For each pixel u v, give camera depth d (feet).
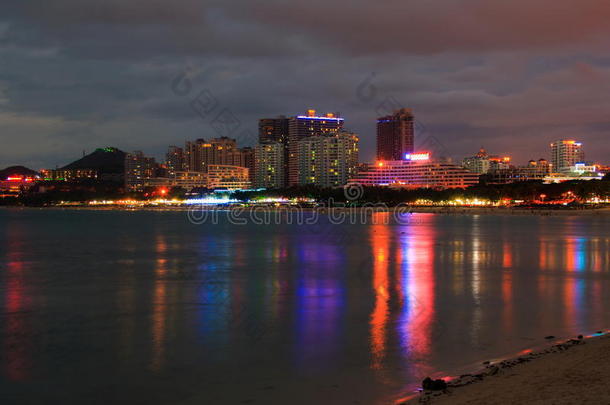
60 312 137.59
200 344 106.01
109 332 116.26
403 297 152.66
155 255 283.38
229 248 322.34
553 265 223.10
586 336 104.68
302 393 79.00
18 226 602.03
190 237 422.00
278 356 97.14
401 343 103.50
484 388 72.08
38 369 91.86
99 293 165.58
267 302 148.36
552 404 61.87
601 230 459.32
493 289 164.25
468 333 109.81
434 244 337.72
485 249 299.38
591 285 170.71
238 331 115.65
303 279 191.11
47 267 233.55
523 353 94.27
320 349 100.94
